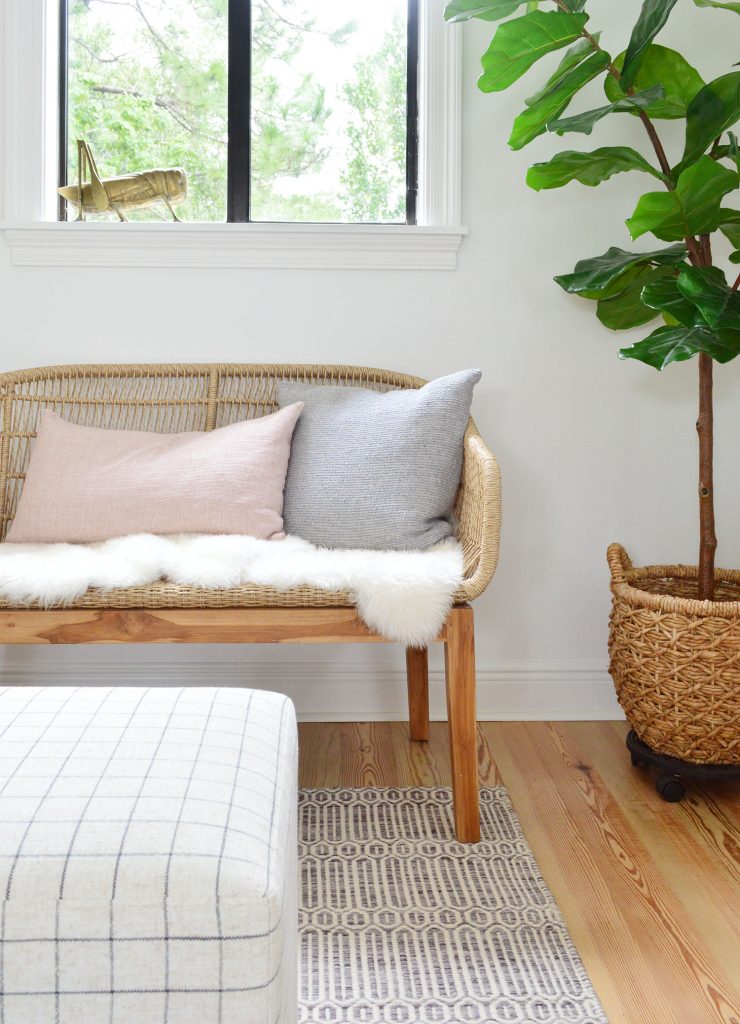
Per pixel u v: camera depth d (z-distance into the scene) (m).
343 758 1.94
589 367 2.16
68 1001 0.69
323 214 2.26
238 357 2.13
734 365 2.17
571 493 2.19
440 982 1.20
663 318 2.16
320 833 1.59
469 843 1.57
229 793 0.80
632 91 1.78
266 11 2.21
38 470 1.84
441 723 2.17
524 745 2.04
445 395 1.78
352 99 2.23
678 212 1.65
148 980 0.69
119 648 2.17
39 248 2.07
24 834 0.72
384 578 1.51
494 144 2.10
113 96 2.22
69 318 2.10
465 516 1.73
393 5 2.22
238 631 1.55
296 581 1.53
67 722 0.93
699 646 1.67
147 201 2.20
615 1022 1.13
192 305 2.11
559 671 2.22
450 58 2.07
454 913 1.36
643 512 2.20
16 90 2.07
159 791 0.79
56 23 2.16
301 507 1.80
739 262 1.92
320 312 2.12
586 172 1.88
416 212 2.25
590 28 2.08
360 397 1.91
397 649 2.18
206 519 1.76
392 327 2.13
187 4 2.20
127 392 2.08
